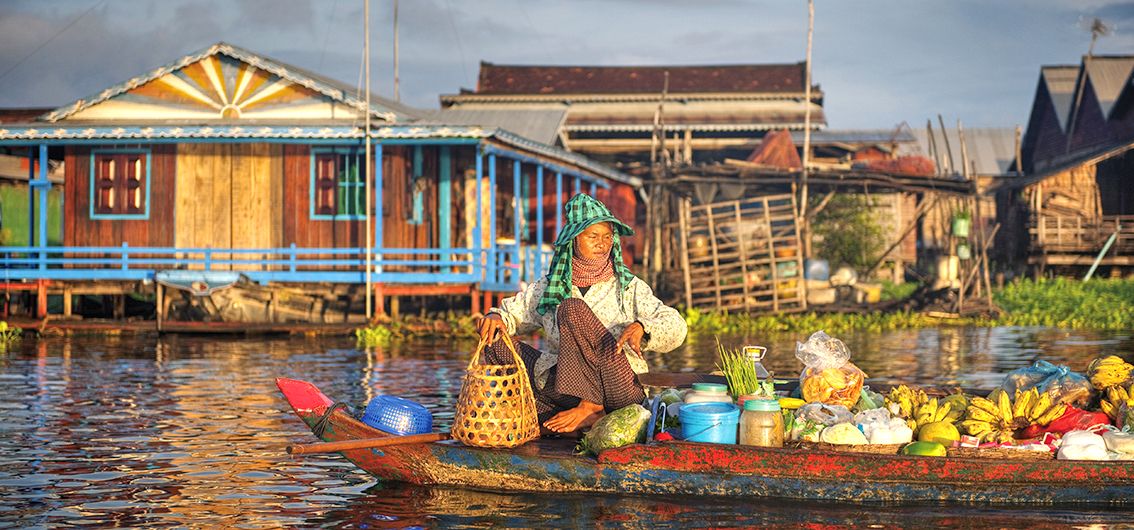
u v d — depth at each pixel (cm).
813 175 2728
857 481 669
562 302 741
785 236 2827
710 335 2178
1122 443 673
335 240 2181
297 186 2192
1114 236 3575
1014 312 2638
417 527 630
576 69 4778
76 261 2138
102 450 858
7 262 2122
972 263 2891
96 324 2064
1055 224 3716
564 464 695
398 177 2189
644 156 4341
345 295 2172
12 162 2738
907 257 4222
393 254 2130
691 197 2975
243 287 2073
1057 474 656
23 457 831
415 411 734
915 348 1839
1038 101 5125
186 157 2208
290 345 1861
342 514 660
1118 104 4269
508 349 759
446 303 2391
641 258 3566
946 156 5325
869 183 2733
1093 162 3825
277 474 770
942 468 659
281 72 2230
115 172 2219
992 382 1319
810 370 775
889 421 727
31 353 1691
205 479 755
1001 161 5341
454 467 716
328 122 2184
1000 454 682
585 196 766
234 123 2197
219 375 1381
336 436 725
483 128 2059
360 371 1437
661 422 730
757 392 758
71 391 1216
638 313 759
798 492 678
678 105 4372
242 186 2203
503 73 4778
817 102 4478
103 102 2286
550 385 776
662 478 689
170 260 2205
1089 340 1998
